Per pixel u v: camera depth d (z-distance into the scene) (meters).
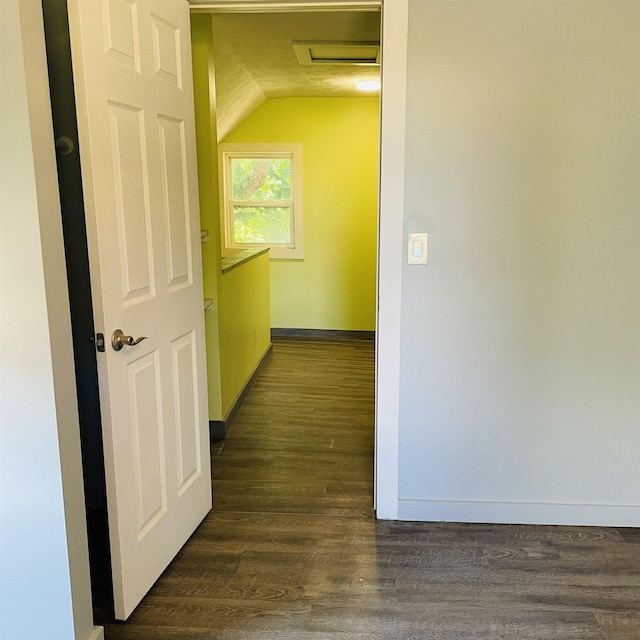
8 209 1.30
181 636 1.67
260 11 2.09
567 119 1.97
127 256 1.65
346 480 2.63
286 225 5.56
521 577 1.93
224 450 2.96
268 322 4.80
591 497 2.23
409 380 2.19
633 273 2.05
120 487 1.66
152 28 1.75
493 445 2.22
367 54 3.53
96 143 1.48
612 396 2.15
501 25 1.93
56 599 1.48
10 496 1.44
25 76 1.25
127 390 1.67
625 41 1.90
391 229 2.08
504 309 2.11
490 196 2.04
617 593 1.85
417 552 2.08
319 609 1.78
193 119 2.07
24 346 1.36
